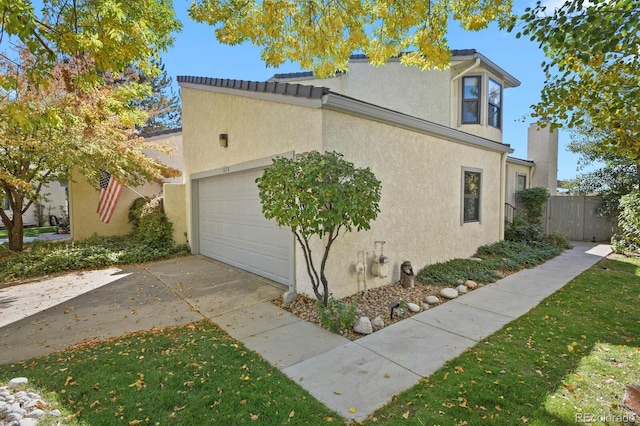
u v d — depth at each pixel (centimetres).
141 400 275
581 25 246
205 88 830
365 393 286
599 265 772
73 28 382
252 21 510
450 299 540
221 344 383
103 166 870
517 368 319
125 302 543
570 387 286
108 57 387
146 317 477
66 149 768
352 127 536
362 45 542
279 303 527
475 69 1084
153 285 642
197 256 934
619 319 437
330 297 505
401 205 631
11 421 239
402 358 347
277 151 589
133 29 423
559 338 383
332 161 426
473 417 252
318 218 405
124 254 848
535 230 1037
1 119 639
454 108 1112
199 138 894
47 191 2028
